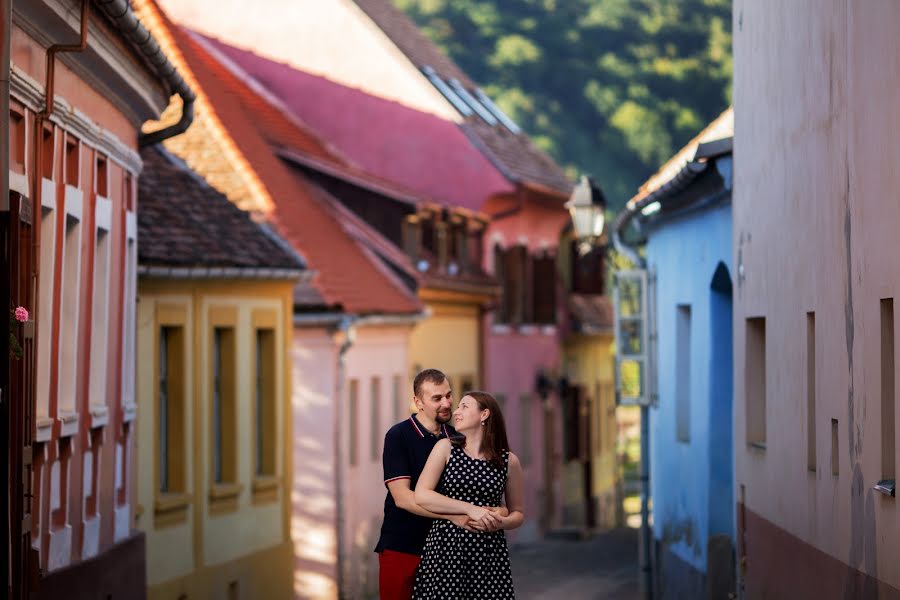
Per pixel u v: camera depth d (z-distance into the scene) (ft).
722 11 232.53
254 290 85.87
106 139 57.88
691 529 75.87
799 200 48.96
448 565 38.75
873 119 39.47
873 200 39.58
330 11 142.82
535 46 230.27
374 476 110.52
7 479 39.81
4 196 39.93
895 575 37.60
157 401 75.05
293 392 99.04
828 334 44.93
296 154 118.52
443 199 143.02
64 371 53.52
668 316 81.35
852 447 41.98
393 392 115.44
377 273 113.50
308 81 143.13
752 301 57.57
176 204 82.74
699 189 67.51
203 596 79.36
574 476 171.83
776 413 53.26
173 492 77.25
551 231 165.89
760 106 55.36
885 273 38.40
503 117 163.43
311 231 108.06
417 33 160.97
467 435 39.19
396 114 143.02
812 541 47.42
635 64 229.25
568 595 100.99
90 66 54.24
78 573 53.42
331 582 98.63
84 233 55.42
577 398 169.68
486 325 144.25
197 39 142.61
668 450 82.74
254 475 85.97
